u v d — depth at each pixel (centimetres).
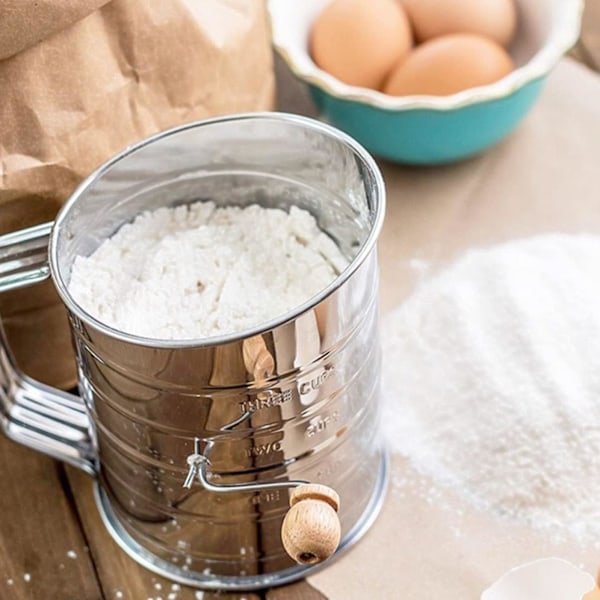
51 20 48
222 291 51
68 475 55
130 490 50
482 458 54
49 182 51
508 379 55
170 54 53
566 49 62
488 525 52
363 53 62
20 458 55
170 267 52
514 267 59
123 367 45
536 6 65
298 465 48
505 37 65
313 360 46
